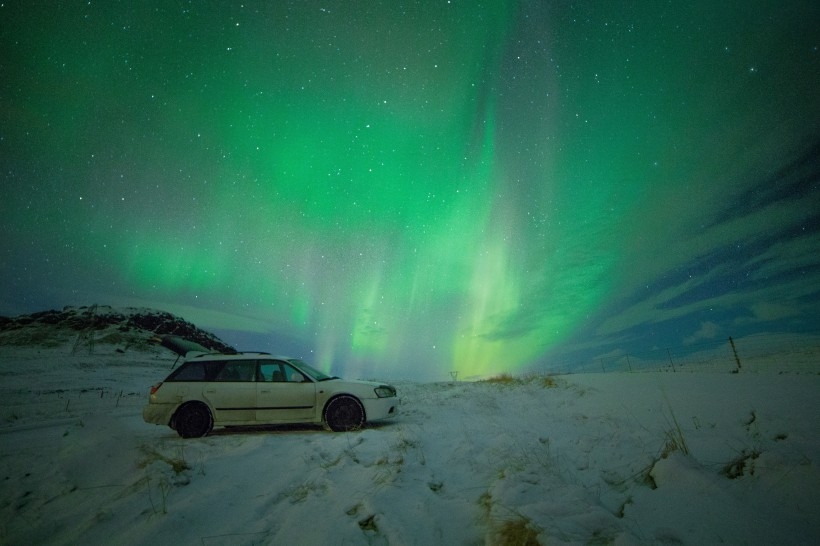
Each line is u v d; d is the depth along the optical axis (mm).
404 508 3154
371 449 4711
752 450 3648
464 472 4012
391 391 7590
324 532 2791
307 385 7184
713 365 15758
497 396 10203
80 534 2973
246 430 7402
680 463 3309
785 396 5641
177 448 5117
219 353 7762
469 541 2693
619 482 3547
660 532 2590
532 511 2828
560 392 9523
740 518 2598
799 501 2746
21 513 3426
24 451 5406
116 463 4242
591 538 2518
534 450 4504
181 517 3127
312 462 4391
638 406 6695
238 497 3590
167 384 7164
